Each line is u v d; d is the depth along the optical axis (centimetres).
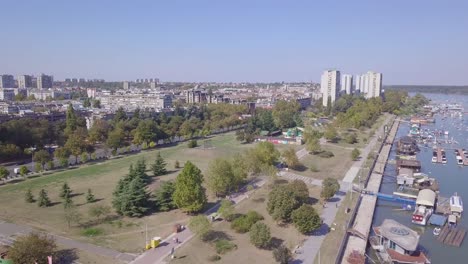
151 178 18062
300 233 12188
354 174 19975
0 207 14112
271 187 16762
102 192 16000
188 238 11562
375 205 16088
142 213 13362
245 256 10494
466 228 14188
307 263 10331
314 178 18838
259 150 18875
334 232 12450
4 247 10656
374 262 11319
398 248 11669
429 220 14488
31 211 13738
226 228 12300
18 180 17925
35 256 9244
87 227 12319
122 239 11462
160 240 11231
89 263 9875
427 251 12262
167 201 13888
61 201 14875
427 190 16588
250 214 12556
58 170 19912
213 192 15838
